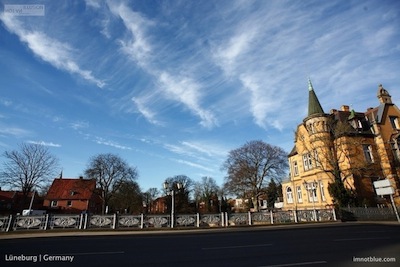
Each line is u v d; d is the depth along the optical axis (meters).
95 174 55.06
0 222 17.84
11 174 47.03
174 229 20.12
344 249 10.17
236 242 12.88
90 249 11.00
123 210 72.25
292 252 9.71
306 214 25.50
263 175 49.09
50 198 64.12
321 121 36.28
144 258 8.93
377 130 35.56
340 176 31.47
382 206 31.59
